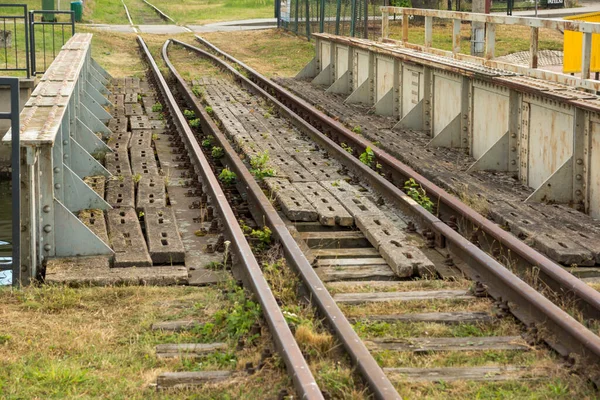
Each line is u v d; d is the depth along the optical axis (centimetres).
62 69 1561
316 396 542
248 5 6762
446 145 1537
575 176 1121
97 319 752
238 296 764
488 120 1417
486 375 621
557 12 4266
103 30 4378
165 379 618
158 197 1147
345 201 1113
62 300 780
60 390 612
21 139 830
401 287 823
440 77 1645
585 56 1205
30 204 841
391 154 1515
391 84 1991
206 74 2870
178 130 1686
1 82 801
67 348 687
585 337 629
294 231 998
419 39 3362
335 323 674
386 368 633
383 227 998
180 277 846
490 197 1146
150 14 6188
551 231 972
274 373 618
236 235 884
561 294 770
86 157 1252
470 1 4175
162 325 729
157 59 3328
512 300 759
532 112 1256
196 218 1063
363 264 902
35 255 858
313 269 839
